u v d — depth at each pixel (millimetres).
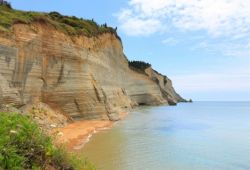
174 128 36094
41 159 4426
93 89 36969
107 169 14797
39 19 28266
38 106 25969
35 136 4621
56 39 30141
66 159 4926
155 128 34500
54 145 5059
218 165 17281
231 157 19672
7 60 21984
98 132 27547
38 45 27016
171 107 96000
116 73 62500
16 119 4883
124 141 23797
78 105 32656
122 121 40719
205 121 49281
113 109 42875
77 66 33688
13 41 23094
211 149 22609
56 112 28516
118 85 63156
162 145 23203
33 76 26031
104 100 39750
